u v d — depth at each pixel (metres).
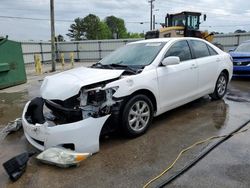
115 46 31.88
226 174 3.15
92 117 3.70
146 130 4.54
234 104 6.16
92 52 32.75
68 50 33.41
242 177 3.07
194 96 5.53
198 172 3.22
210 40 19.69
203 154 3.64
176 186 2.97
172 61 4.61
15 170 3.29
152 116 4.59
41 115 4.02
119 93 3.97
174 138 4.26
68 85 3.90
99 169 3.40
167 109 4.91
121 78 4.13
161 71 4.66
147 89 4.39
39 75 15.60
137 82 4.22
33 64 28.11
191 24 18.64
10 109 6.85
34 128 3.73
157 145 4.03
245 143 3.96
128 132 4.20
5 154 4.02
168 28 18.02
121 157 3.69
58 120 4.04
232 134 4.31
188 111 5.68
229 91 7.65
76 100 3.81
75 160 3.42
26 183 3.17
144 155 3.72
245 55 9.12
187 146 3.95
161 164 3.46
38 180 3.22
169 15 19.59
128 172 3.31
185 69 5.14
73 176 3.28
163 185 2.99
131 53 5.17
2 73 10.04
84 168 3.45
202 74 5.64
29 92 9.17
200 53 5.79
